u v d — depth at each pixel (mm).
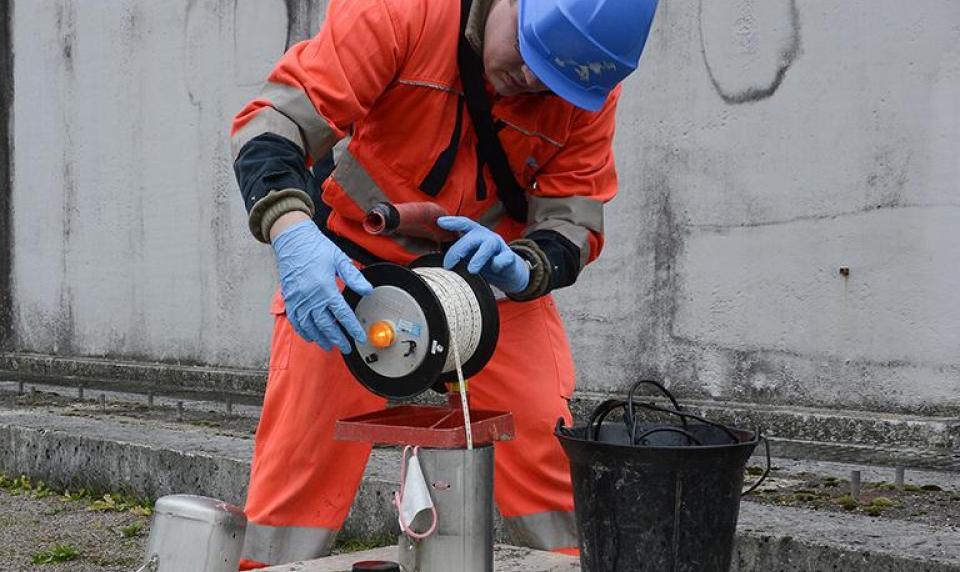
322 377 5273
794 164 9656
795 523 6875
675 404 4297
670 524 3848
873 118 9242
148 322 15016
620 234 10688
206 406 13062
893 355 9172
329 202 5297
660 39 10422
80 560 8523
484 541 4121
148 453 9961
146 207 14977
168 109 14641
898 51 9102
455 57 4938
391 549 4918
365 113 4891
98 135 15578
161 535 4496
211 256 14188
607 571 3961
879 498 7703
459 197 5195
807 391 9609
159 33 14719
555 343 5539
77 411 12688
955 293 8859
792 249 9680
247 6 13695
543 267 4980
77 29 15789
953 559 6051
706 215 10156
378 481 8406
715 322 10125
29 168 16594
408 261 5320
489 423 4184
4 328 17094
